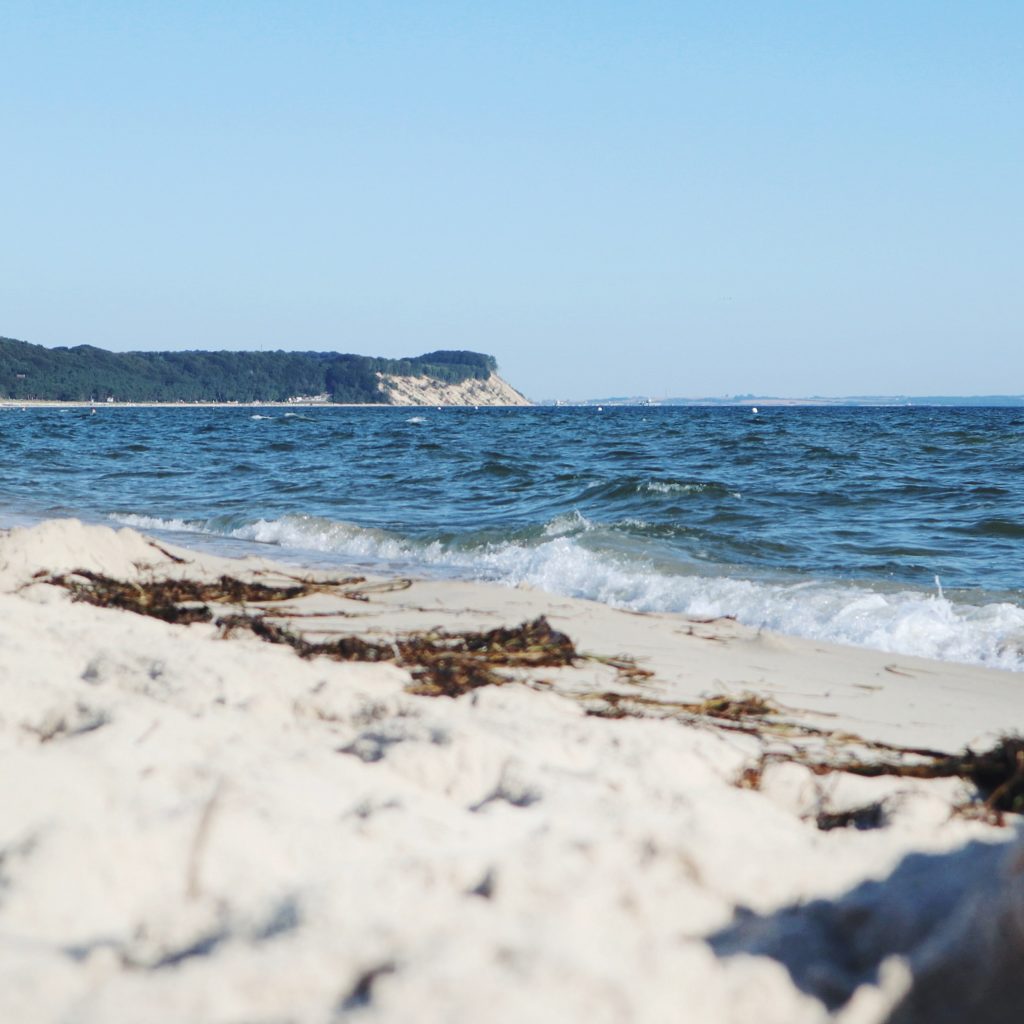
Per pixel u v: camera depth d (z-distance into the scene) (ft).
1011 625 25.39
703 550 38.24
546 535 41.09
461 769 11.37
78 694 13.26
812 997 6.73
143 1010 5.98
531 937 6.96
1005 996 6.61
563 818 9.80
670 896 8.05
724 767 12.45
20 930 7.18
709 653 21.79
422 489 62.59
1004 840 9.98
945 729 16.66
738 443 108.47
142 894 7.85
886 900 7.97
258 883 7.91
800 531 43.91
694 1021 6.30
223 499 58.75
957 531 43.55
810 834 10.10
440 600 27.48
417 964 6.39
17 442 119.24
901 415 306.55
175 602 25.59
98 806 9.31
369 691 15.35
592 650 21.75
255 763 10.72
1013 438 112.06
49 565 26.22
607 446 106.73
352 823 9.18
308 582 29.37
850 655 22.04
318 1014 6.03
